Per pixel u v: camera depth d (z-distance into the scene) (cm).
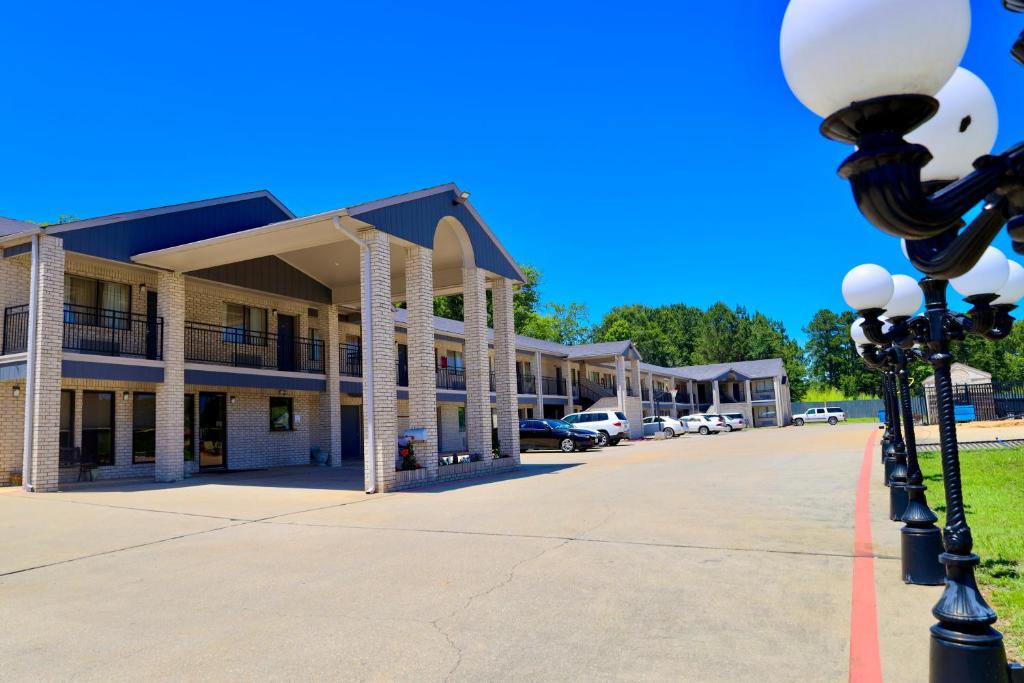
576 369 4588
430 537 864
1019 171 223
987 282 416
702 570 664
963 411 3128
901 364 673
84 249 1514
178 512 1112
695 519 949
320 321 2380
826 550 736
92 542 873
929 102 214
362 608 567
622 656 449
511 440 1934
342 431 2639
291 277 2158
